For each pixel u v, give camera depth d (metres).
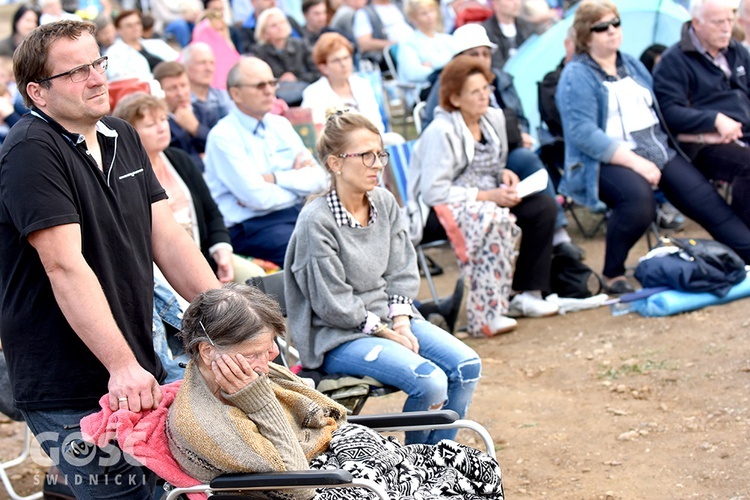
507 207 13.40
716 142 14.62
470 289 13.23
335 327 8.93
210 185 13.44
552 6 27.78
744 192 14.36
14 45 20.70
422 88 19.03
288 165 13.62
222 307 6.08
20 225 5.98
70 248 6.00
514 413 10.77
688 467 9.04
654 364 11.52
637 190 13.91
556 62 18.03
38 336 6.21
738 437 9.42
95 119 6.22
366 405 11.59
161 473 6.05
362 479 5.82
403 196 14.60
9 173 5.99
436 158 13.11
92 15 21.78
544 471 9.36
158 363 6.80
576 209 18.83
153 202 6.98
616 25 14.36
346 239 8.89
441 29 29.11
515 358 12.44
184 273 7.00
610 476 9.08
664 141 14.82
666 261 13.25
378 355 8.59
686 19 18.05
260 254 13.31
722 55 15.18
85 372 6.28
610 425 10.17
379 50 24.56
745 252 14.21
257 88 13.08
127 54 18.55
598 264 15.65
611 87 14.50
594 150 14.18
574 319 13.61
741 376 10.78
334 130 8.77
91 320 6.01
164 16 28.44
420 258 13.41
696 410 10.20
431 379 8.38
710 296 13.09
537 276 13.70
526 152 13.94
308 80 21.67
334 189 8.95
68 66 6.05
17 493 9.63
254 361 6.16
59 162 6.08
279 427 6.13
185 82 15.09
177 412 6.13
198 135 15.25
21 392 6.29
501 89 16.31
